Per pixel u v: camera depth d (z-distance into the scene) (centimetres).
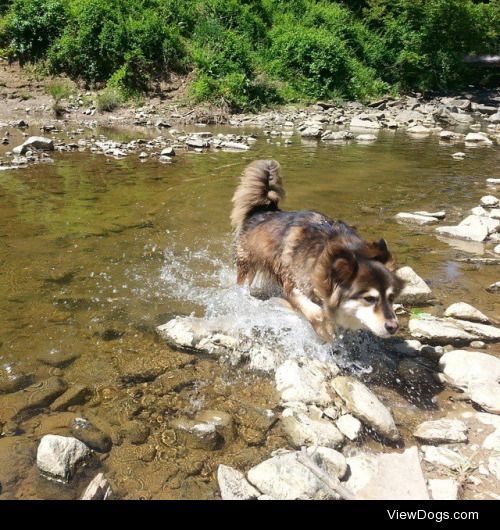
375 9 848
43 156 342
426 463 104
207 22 686
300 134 493
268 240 166
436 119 617
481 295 175
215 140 423
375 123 568
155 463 101
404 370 136
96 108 544
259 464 98
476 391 124
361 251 139
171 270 183
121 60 602
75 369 127
